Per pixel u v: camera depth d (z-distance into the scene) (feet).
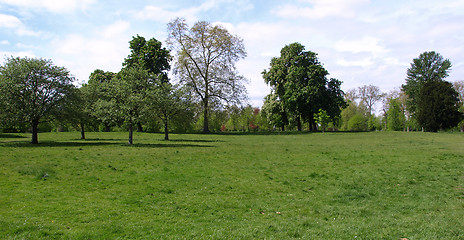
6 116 89.92
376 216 29.73
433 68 239.91
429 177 46.91
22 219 25.88
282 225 26.45
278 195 37.35
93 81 137.08
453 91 189.88
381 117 314.55
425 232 23.88
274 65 210.38
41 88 95.66
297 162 62.85
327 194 38.04
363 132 183.83
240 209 31.65
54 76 97.04
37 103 95.76
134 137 139.64
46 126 214.28
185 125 127.44
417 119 201.77
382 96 289.94
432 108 189.16
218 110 184.96
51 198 33.09
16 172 45.91
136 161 60.29
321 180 45.68
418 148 88.94
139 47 196.24
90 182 41.42
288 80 194.49
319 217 29.48
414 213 30.50
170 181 43.27
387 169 54.03
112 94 102.27
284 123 230.48
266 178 46.75
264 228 25.46
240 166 57.21
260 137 152.25
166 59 195.11
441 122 188.24
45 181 41.06
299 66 193.36
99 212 29.09
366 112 295.89
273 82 212.02
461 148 87.56
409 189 40.19
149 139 128.98
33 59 96.02
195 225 26.35
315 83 182.70
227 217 28.96
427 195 37.11
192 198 35.17
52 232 23.47
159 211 30.27
